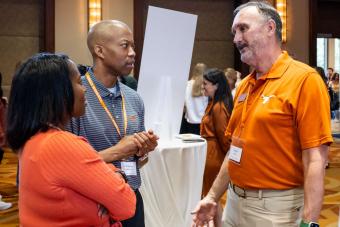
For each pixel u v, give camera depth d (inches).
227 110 135.4
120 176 58.0
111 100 80.4
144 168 119.4
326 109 66.4
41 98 51.4
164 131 128.7
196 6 329.4
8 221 161.0
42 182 49.4
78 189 50.0
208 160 137.1
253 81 73.8
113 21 81.6
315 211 65.0
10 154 296.7
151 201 120.3
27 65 52.5
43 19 316.5
